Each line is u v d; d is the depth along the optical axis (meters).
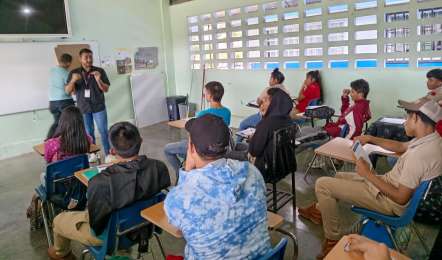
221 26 6.28
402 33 4.25
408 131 1.87
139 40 6.68
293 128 2.79
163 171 1.85
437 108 1.76
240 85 6.27
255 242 1.20
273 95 2.81
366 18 4.50
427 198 2.57
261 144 2.60
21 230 2.88
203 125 1.22
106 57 6.16
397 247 2.00
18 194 3.66
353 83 3.42
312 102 4.78
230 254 1.14
